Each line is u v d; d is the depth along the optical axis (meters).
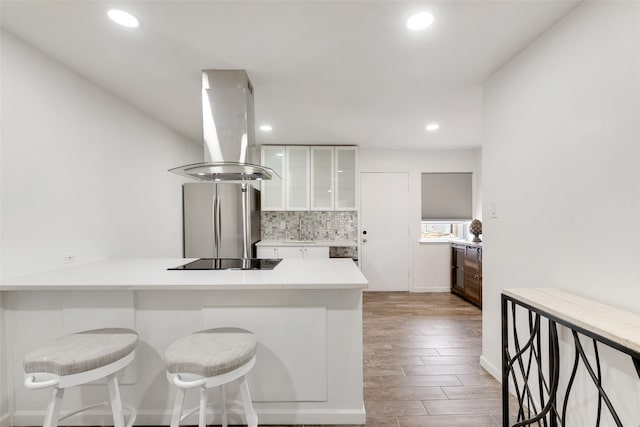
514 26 1.59
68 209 2.03
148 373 1.70
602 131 1.32
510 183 1.95
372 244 4.79
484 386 2.09
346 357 1.72
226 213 3.58
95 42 1.73
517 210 1.89
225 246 3.57
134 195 2.75
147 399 1.71
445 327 3.22
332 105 2.76
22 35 1.66
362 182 4.77
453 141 4.18
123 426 1.37
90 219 2.22
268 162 4.32
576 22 1.44
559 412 1.52
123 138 2.59
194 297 1.70
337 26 1.58
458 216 4.78
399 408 1.86
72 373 1.20
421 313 3.70
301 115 3.04
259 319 1.71
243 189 3.61
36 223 1.81
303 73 2.12
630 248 1.21
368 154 4.75
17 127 1.69
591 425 1.33
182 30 1.61
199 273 1.84
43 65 1.84
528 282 1.80
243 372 1.29
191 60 1.93
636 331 1.01
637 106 1.18
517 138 1.88
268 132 3.70
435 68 2.05
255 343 1.39
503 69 2.02
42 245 1.85
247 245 3.63
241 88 2.06
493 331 2.18
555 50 1.57
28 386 1.14
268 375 1.71
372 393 2.02
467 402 1.92
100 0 1.38
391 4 1.41
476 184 4.68
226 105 2.07
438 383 2.13
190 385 1.15
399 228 4.79
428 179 4.78
